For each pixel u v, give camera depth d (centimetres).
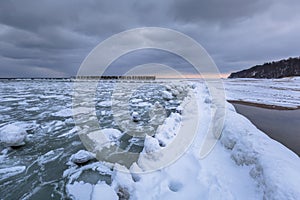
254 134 393
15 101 1257
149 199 281
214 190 282
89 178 380
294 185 220
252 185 279
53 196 331
